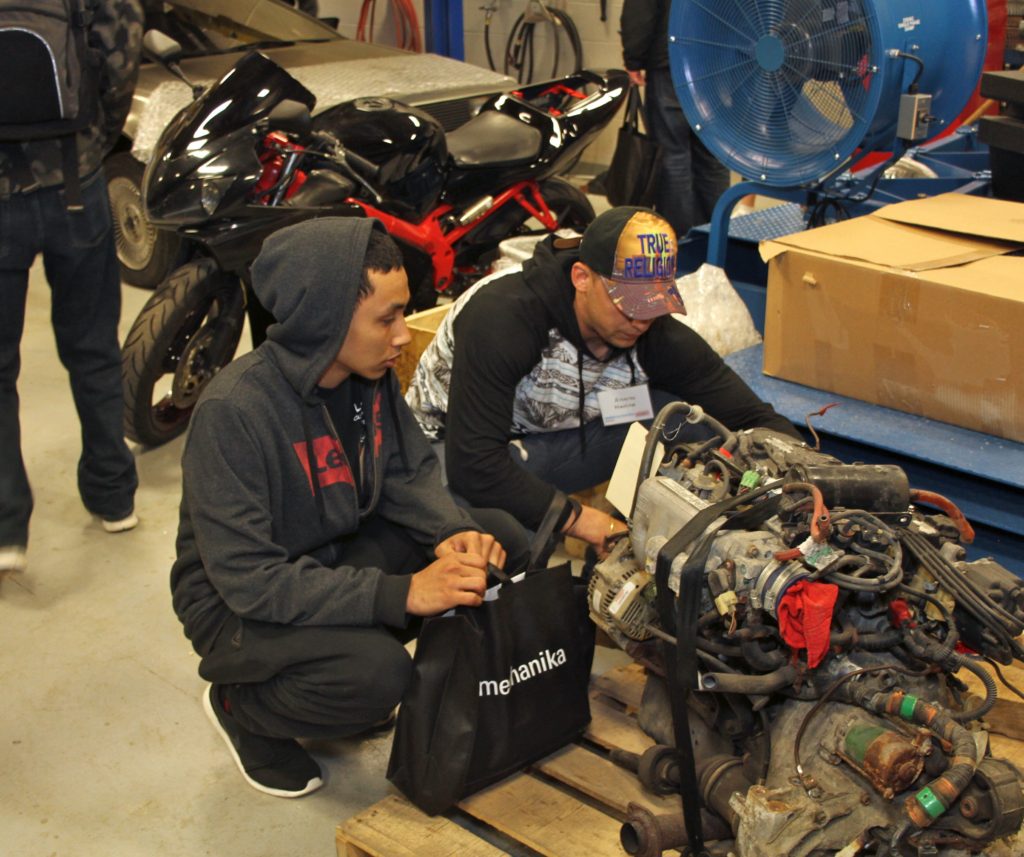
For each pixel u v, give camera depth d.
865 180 3.22
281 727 1.93
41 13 2.38
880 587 1.45
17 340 2.59
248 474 1.79
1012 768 1.45
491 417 2.13
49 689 2.39
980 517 2.35
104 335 2.81
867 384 2.49
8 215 2.49
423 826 1.77
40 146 2.49
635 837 1.64
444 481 2.36
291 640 1.80
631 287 1.96
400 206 3.51
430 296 3.78
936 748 1.48
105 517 2.98
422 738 1.75
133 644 2.55
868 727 1.50
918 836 1.46
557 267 2.14
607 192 4.72
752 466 1.73
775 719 1.65
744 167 2.83
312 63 4.59
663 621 1.59
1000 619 1.48
